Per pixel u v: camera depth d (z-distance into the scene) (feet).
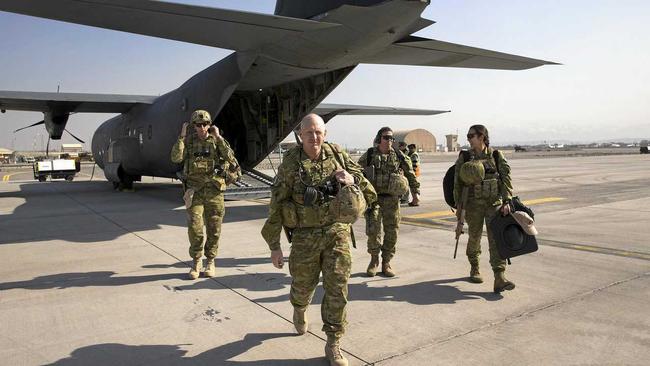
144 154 48.67
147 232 25.99
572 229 24.67
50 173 84.58
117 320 12.37
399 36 26.32
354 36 25.99
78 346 10.71
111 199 45.34
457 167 15.14
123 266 18.24
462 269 17.26
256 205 39.55
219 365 9.72
